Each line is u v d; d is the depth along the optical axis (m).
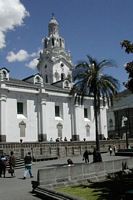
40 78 64.44
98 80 42.50
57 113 65.88
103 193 19.06
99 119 71.06
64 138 63.62
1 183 26.45
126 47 24.27
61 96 66.00
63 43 94.06
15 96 59.25
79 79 42.78
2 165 30.88
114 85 42.81
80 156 54.19
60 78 90.31
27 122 60.38
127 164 29.19
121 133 98.19
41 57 93.38
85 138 68.62
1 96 57.09
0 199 19.02
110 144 62.78
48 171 21.67
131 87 24.17
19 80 63.66
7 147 47.28
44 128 62.06
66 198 17.23
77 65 42.91
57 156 52.72
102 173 25.77
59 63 90.81
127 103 99.12
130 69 23.84
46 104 63.34
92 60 42.88
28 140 60.00
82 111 69.06
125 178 25.28
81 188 21.28
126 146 62.16
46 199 18.61
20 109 60.31
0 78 57.72
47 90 63.94
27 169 29.36
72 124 67.38
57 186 21.83
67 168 22.89
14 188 23.25
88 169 24.55
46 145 52.03
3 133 56.38
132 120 96.44
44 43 95.12
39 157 48.12
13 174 33.03
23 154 48.81
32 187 21.86
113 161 27.44
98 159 40.06
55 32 94.38
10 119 58.00
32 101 61.66
